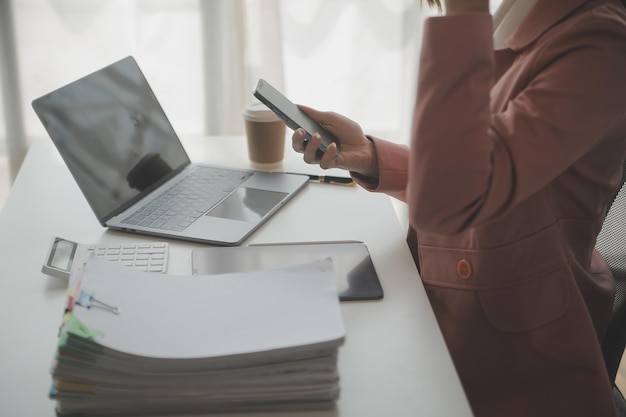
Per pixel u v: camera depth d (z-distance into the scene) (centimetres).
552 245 95
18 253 106
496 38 99
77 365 71
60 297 95
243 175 133
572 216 98
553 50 84
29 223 115
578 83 80
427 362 83
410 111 208
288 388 75
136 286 84
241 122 202
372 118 211
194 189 126
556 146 80
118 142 123
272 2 188
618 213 112
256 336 76
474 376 101
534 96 82
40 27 190
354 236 112
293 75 205
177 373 73
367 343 86
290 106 114
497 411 101
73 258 101
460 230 84
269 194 124
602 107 80
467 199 80
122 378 73
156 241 110
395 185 115
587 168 94
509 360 99
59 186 130
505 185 81
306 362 74
